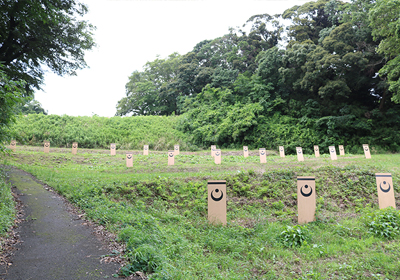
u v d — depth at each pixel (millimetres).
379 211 7777
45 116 31250
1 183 8750
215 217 7586
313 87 27797
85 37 17188
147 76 51500
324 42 26406
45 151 20359
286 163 16109
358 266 4938
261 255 5527
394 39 19031
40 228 6156
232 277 4355
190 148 29875
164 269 4246
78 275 4152
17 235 5664
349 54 23781
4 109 6199
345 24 25594
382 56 24969
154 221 6855
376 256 5293
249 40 40000
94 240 5562
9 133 7266
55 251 4996
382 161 15820
